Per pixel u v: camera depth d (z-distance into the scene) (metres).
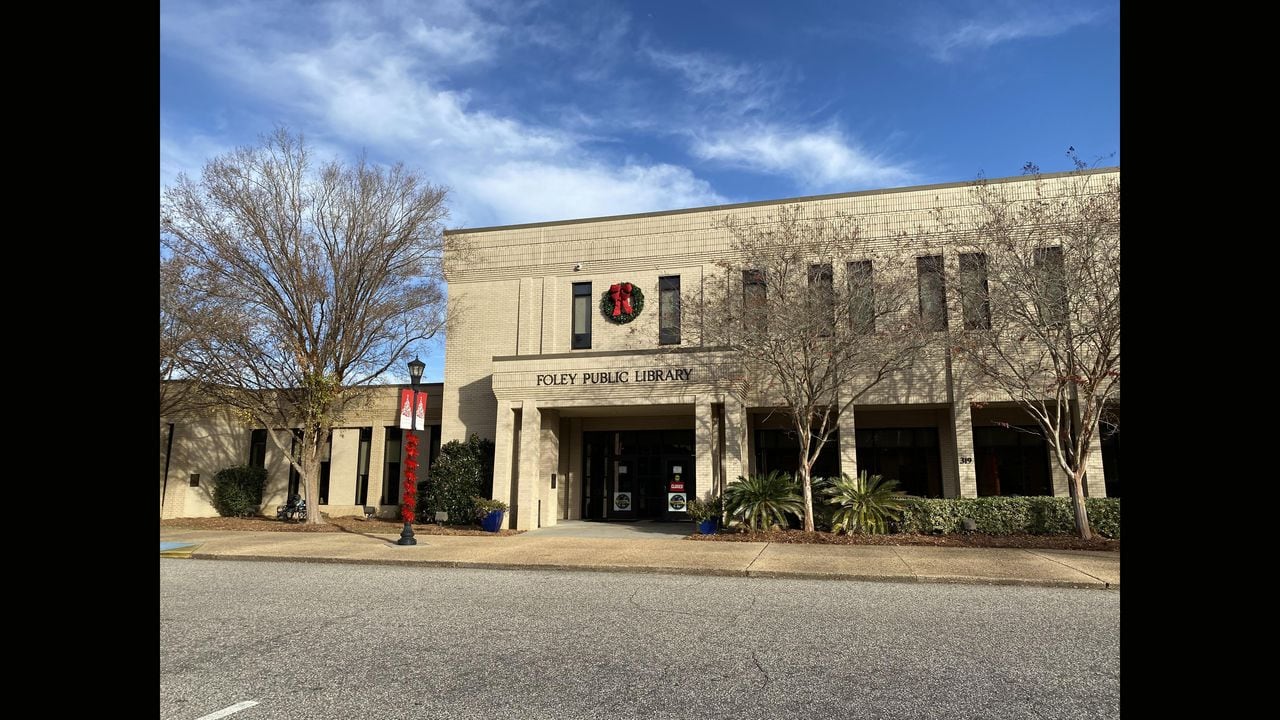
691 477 21.61
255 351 19.47
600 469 22.22
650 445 22.08
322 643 6.80
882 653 6.29
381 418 23.31
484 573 11.70
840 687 5.34
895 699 5.07
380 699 5.15
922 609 8.34
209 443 23.94
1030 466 19.12
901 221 18.81
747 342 16.91
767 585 10.27
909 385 18.03
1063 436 18.19
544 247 22.06
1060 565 11.44
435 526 19.36
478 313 22.27
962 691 5.24
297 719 4.77
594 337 21.23
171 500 22.77
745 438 18.31
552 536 16.69
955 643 6.65
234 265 19.00
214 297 18.88
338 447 23.77
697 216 20.91
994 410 19.48
